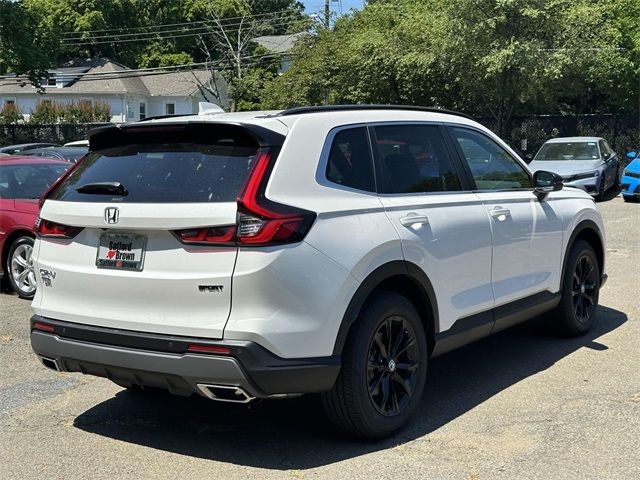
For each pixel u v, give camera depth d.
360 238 4.13
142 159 4.29
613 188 20.39
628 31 31.45
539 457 4.08
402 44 30.78
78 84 55.34
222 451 4.28
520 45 25.03
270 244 3.75
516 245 5.50
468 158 5.36
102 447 4.36
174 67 51.09
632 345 6.30
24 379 5.69
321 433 4.54
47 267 4.39
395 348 4.42
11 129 37.00
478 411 4.84
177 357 3.82
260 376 3.72
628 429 4.46
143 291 3.96
